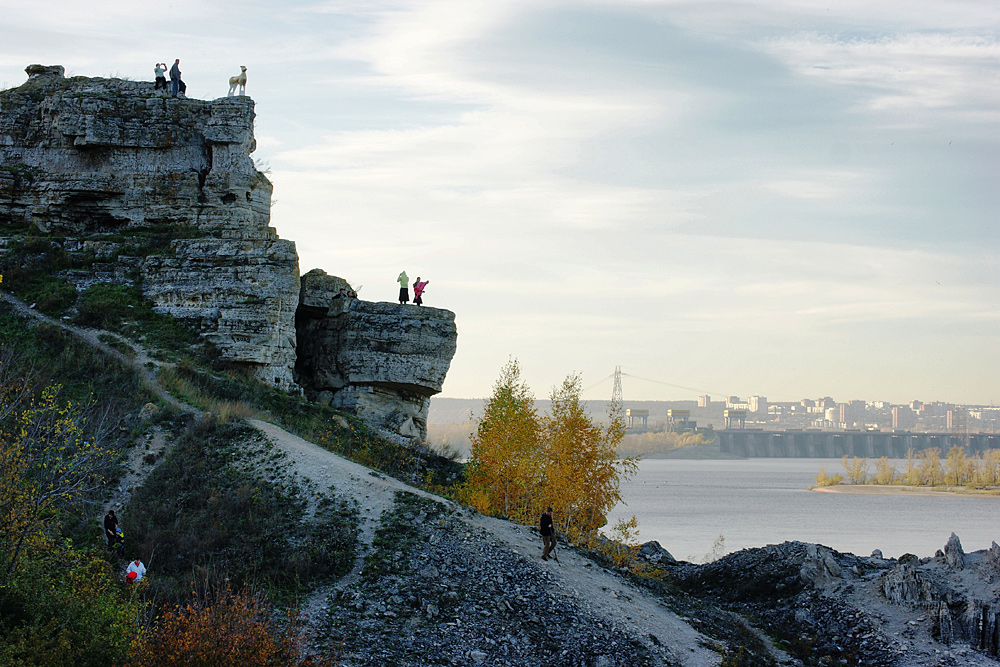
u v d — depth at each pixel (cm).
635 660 3142
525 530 3997
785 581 4350
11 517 2758
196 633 2430
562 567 3697
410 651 2909
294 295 5500
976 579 3919
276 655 2511
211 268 5419
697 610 3872
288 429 4712
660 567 4988
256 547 3412
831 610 4028
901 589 3959
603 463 4809
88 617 2522
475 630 3095
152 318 5309
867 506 19212
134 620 2595
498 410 4734
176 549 3384
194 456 4116
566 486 4653
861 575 4369
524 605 3291
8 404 3750
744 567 4606
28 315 5062
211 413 4475
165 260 5469
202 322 5309
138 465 4031
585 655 3102
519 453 4719
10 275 5406
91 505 3644
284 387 5434
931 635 3741
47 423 3453
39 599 2545
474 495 4391
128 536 3438
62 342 4834
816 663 3653
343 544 3428
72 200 5869
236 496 3759
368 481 3919
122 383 4603
